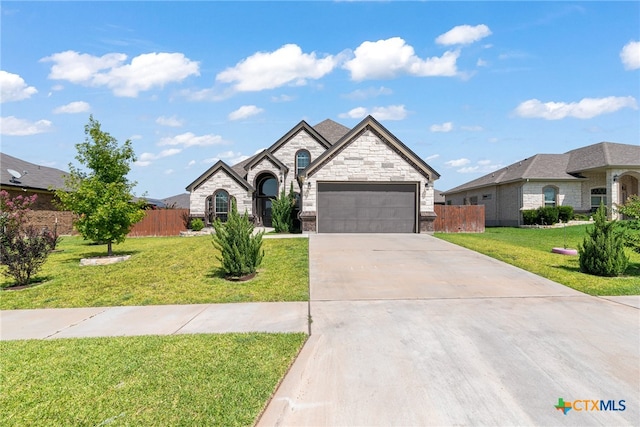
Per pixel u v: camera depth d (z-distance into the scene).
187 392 3.88
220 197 24.81
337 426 3.38
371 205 19.23
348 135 19.02
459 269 10.27
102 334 5.84
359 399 3.80
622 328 5.73
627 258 9.55
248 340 5.30
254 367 4.44
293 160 26.17
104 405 3.66
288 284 8.83
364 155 19.17
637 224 10.92
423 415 3.52
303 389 4.01
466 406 3.66
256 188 25.94
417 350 4.96
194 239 18.33
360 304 7.20
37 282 9.74
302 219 18.94
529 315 6.41
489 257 12.00
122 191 13.14
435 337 5.42
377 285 8.66
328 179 19.08
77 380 4.17
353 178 19.09
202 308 7.21
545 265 10.78
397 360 4.67
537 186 25.84
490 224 30.52
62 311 7.26
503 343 5.18
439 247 13.98
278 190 25.39
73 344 5.31
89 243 19.42
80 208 12.38
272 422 3.38
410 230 19.34
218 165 24.61
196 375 4.24
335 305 7.16
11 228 13.78
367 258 11.81
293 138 26.27
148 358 4.73
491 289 8.24
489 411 3.58
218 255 12.55
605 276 9.42
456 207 21.86
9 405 3.68
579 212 25.62
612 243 9.48
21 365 4.59
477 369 4.41
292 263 11.08
